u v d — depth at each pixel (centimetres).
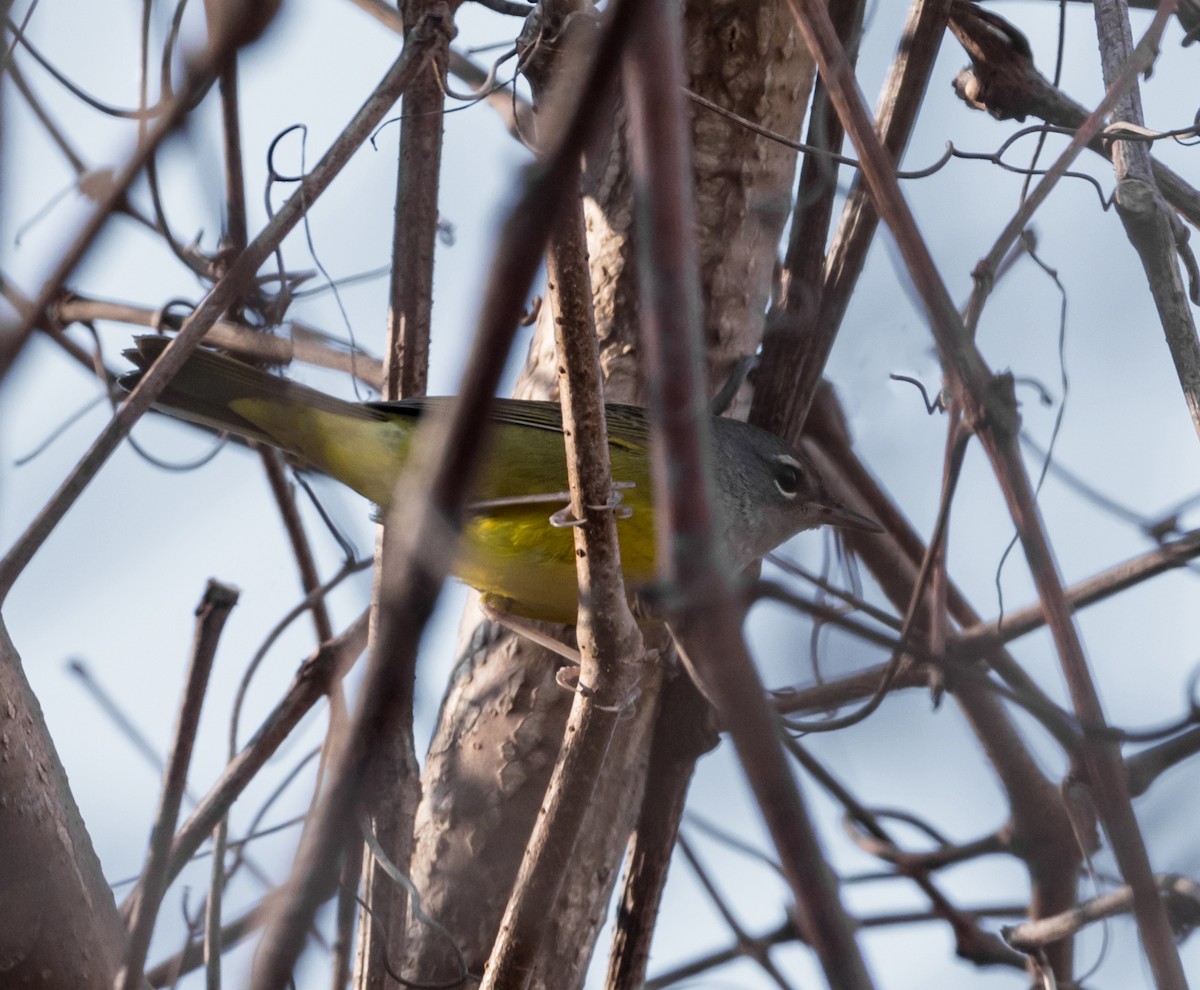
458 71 940
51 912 574
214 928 677
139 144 448
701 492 237
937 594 783
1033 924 728
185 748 550
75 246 402
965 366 640
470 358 246
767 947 920
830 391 1032
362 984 664
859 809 919
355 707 265
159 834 544
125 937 611
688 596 234
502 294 243
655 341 244
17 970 566
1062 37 828
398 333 766
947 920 911
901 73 752
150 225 834
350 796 290
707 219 816
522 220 243
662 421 241
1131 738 686
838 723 769
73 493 609
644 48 251
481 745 764
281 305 855
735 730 229
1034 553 668
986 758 846
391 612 258
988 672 797
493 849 739
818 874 229
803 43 817
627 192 819
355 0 916
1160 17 704
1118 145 712
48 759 595
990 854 900
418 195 747
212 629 551
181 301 912
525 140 755
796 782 235
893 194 632
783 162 829
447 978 721
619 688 585
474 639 815
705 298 822
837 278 807
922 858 915
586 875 753
